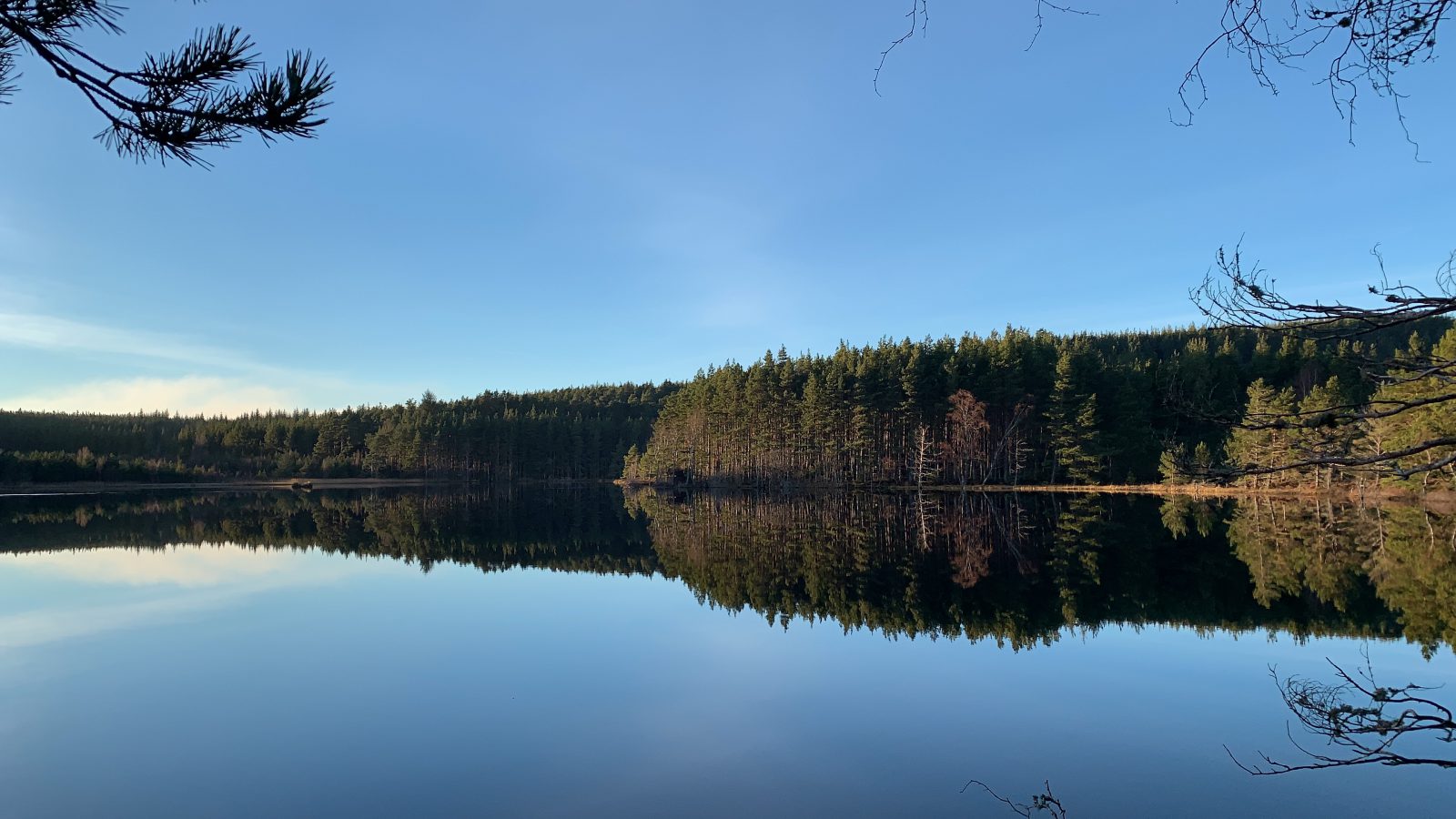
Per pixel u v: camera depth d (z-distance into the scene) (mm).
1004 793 7023
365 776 7473
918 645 12492
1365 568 19062
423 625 14203
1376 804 6699
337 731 8695
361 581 19594
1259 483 40500
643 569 21891
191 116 2980
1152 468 48406
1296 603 15461
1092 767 7551
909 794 7000
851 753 7992
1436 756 7570
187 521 39469
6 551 25734
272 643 12781
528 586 18875
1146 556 22172
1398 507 32219
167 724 8891
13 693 10102
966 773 7461
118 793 7145
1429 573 18078
